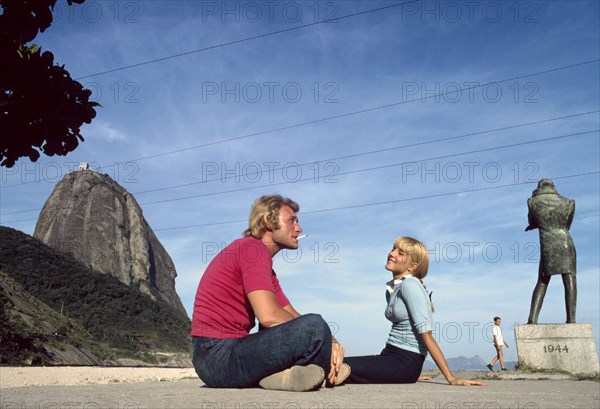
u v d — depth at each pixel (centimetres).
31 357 4116
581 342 1046
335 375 359
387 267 471
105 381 1997
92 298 9719
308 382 313
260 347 322
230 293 346
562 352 1052
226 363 334
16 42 632
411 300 432
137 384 428
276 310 330
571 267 1084
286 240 374
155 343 9050
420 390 354
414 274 467
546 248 1102
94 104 680
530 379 994
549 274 1094
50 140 659
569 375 998
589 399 314
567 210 1095
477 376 1032
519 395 333
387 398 293
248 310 350
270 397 288
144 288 12850
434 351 429
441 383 467
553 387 444
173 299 14000
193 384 421
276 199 377
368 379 421
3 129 641
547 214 1102
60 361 4572
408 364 431
